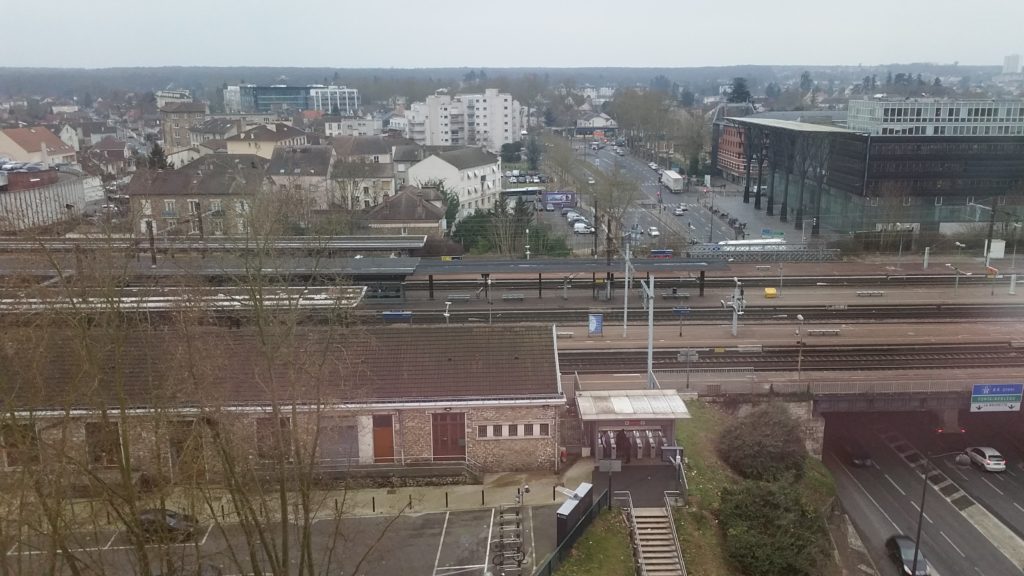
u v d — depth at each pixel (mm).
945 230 100562
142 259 62281
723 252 91812
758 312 71562
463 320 68312
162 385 35094
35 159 159375
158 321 42719
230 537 36906
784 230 116312
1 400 30719
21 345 29984
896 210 99750
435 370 44125
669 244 97812
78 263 31703
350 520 38750
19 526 25984
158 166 134500
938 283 81875
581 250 103812
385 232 101250
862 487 53594
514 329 46312
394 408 42156
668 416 43625
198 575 29594
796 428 48094
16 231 35688
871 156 106812
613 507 40406
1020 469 55812
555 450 43312
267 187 107938
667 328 67250
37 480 26172
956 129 107312
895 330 67000
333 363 42969
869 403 52375
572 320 69688
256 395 39562
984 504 51469
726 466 46500
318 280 60969
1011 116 107375
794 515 39406
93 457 34500
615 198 116875
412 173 135125
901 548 45594
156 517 31125
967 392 52406
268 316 39625
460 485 42281
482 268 73188
